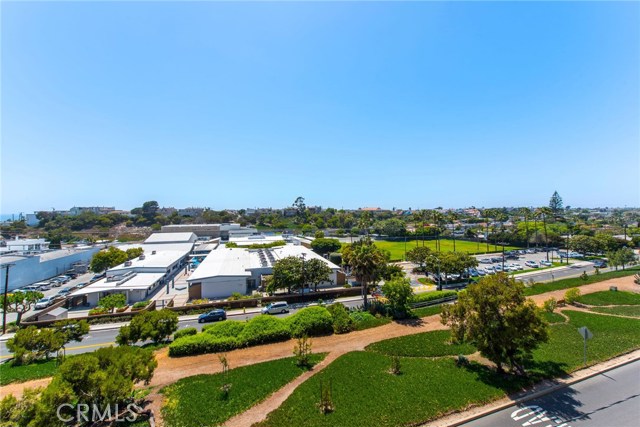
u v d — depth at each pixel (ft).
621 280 173.37
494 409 58.08
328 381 68.33
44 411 44.78
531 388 65.26
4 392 70.08
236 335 94.02
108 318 135.33
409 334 100.12
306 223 644.27
